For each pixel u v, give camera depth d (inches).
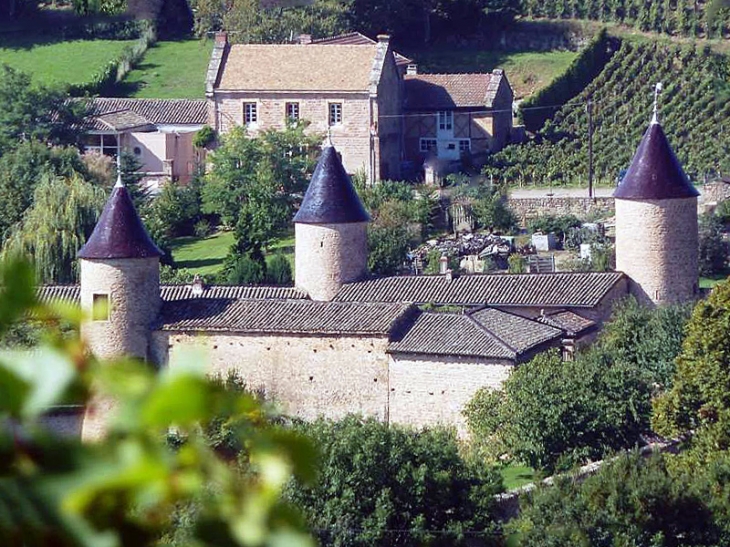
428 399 5689.0
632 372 5049.2
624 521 3695.9
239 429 399.5
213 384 386.6
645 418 4916.3
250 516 380.2
